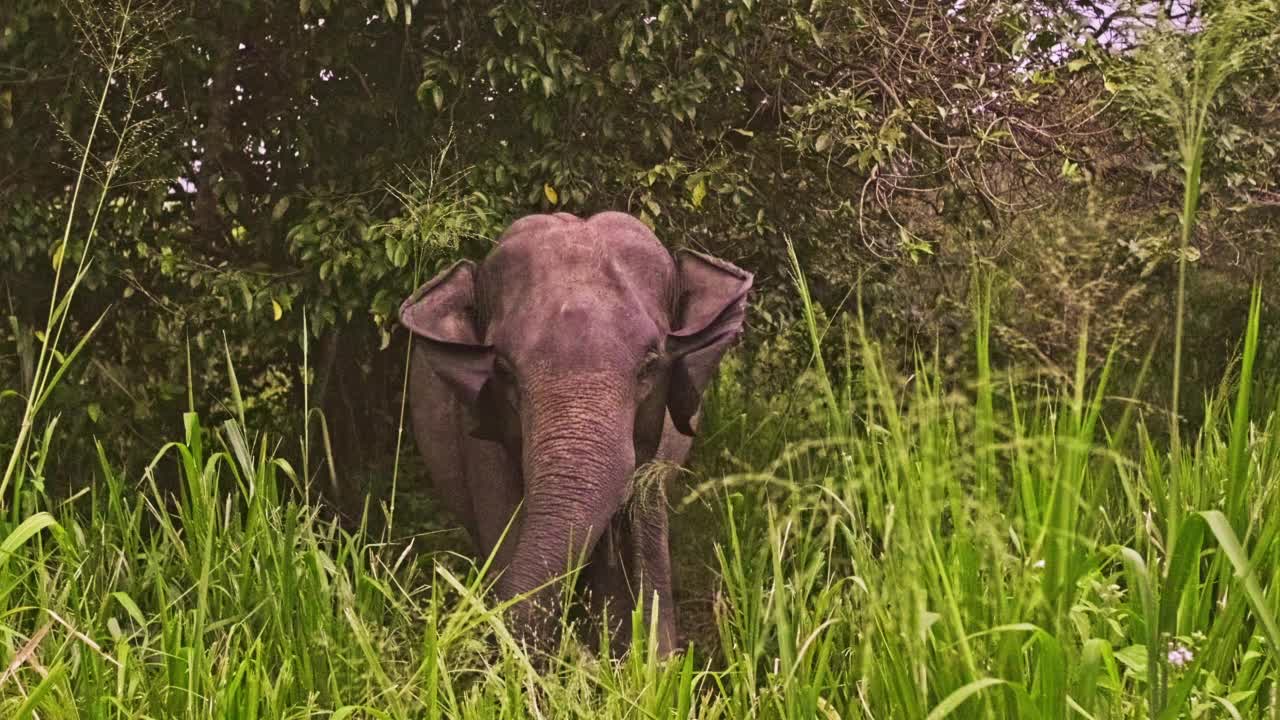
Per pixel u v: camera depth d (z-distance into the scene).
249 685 2.74
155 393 5.71
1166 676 2.12
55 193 5.52
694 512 5.18
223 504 5.30
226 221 5.77
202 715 2.75
